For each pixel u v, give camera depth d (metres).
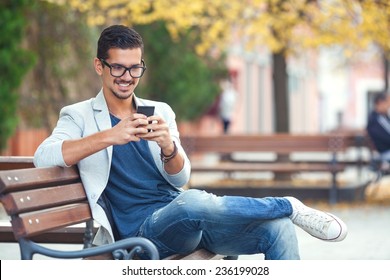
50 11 35.62
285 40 32.22
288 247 9.50
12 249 16.98
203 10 31.61
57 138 9.77
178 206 9.42
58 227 8.91
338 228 9.33
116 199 9.91
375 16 29.52
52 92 36.56
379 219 23.89
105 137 9.32
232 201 9.40
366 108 119.00
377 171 30.42
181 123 52.62
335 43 31.20
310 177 40.25
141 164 9.98
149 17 30.69
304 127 103.06
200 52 34.56
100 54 9.91
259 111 81.62
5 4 28.16
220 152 28.94
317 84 109.81
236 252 9.87
